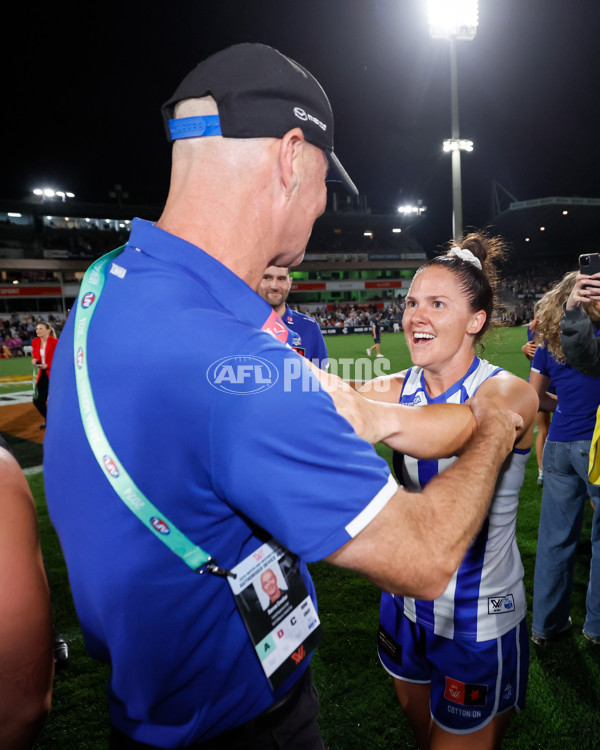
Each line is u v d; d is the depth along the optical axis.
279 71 0.73
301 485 0.62
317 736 0.91
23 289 34.97
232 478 0.62
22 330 29.75
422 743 1.63
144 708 0.73
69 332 0.76
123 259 0.76
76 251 36.66
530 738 1.93
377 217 50.41
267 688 0.81
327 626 2.70
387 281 47.91
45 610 0.81
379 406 0.93
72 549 0.71
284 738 0.84
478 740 1.44
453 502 0.74
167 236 0.73
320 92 0.80
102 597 0.69
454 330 1.43
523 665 1.49
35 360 6.79
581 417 2.30
